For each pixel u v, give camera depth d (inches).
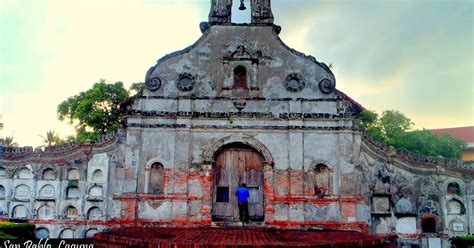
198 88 950.4
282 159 917.2
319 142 926.4
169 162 911.0
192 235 738.2
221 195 925.2
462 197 959.6
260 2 1005.2
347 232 847.7
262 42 979.3
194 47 972.6
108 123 1407.5
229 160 937.5
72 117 1441.9
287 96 949.2
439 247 933.2
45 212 935.0
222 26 987.3
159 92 949.2
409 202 951.0
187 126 925.2
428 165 973.8
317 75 962.1
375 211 936.3
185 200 891.4
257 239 693.9
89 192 941.2
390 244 867.4
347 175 907.4
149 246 650.2
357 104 968.3
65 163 955.3
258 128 927.0
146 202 892.6
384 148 968.9
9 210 936.9
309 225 882.1
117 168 913.5
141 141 920.9
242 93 949.2
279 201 896.3
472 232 941.8
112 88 1414.9
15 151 961.5
